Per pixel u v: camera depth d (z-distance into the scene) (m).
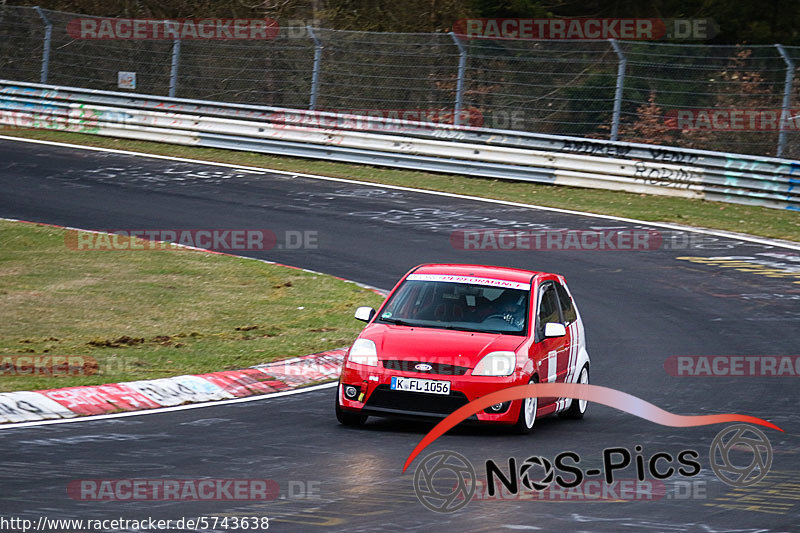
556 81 105.69
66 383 36.69
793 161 85.62
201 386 38.00
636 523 22.45
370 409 32.47
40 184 84.88
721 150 101.19
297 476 25.94
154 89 119.62
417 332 33.97
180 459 27.47
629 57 107.25
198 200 82.19
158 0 135.88
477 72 105.94
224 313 52.25
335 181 92.12
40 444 28.75
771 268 67.12
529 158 94.88
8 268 59.84
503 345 33.16
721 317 55.03
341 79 112.00
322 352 44.78
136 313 51.31
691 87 103.88
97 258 63.53
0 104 112.75
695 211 84.38
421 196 87.19
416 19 130.50
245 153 103.25
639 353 47.19
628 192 91.31
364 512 22.69
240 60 116.25
